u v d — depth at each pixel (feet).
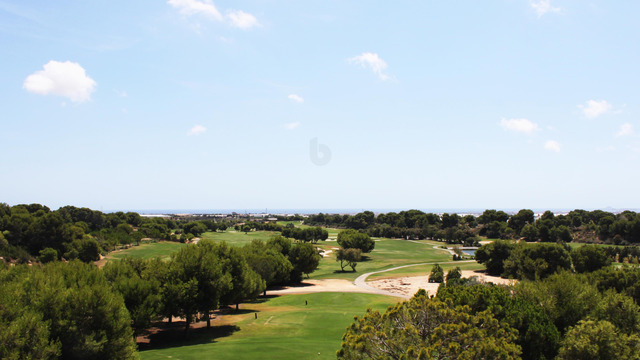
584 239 542.16
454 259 406.00
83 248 296.92
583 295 103.35
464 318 60.80
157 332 142.92
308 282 297.74
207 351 100.83
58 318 76.79
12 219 308.40
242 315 171.12
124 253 356.59
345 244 445.37
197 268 137.69
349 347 55.01
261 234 647.15
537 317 82.28
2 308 69.62
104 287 87.51
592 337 77.82
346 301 209.36
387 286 269.23
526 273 267.59
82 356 76.43
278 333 131.54
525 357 80.48
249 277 172.04
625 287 143.54
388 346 54.19
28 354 64.03
